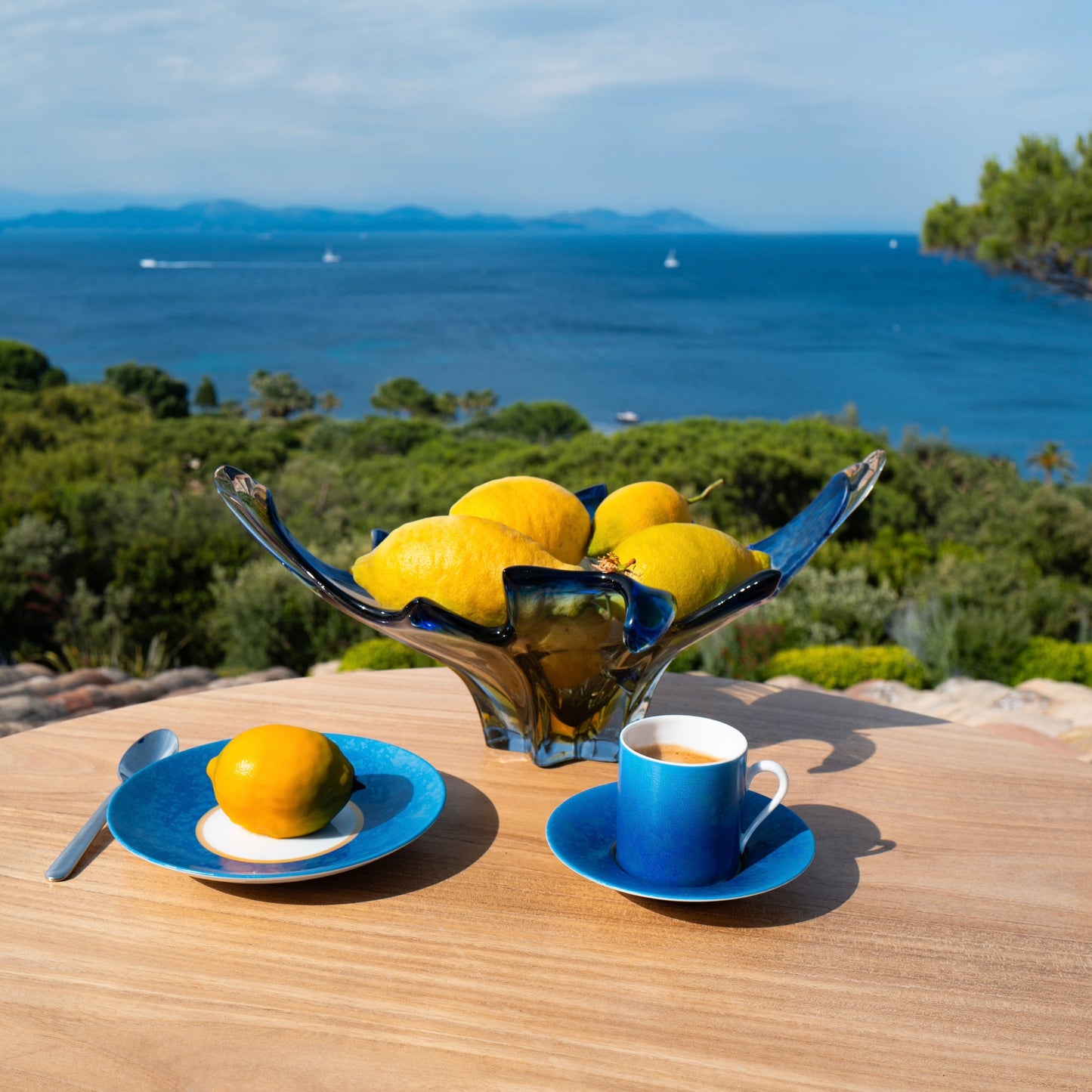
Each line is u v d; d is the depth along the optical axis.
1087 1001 0.54
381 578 0.72
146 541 4.73
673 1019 0.52
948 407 39.38
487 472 10.93
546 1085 0.46
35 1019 0.51
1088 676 3.30
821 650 3.21
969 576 4.93
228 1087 0.46
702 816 0.60
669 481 8.58
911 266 132.25
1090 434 34.94
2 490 6.64
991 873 0.69
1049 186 5.57
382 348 54.72
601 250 183.12
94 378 44.53
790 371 47.62
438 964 0.56
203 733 0.92
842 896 0.65
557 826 0.67
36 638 4.36
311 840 0.67
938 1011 0.53
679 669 3.21
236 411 37.12
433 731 0.93
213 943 0.58
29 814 0.74
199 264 135.25
